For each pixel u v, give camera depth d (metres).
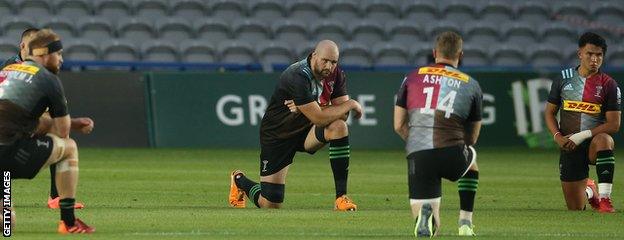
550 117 44.09
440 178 32.03
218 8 98.00
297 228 35.31
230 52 92.38
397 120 32.31
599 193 42.91
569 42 100.94
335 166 41.38
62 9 94.81
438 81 31.97
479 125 32.25
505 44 98.00
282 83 41.31
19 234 32.62
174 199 46.47
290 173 61.25
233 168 64.44
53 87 31.83
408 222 37.47
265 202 42.41
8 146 31.67
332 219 38.09
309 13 99.50
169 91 79.69
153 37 93.88
